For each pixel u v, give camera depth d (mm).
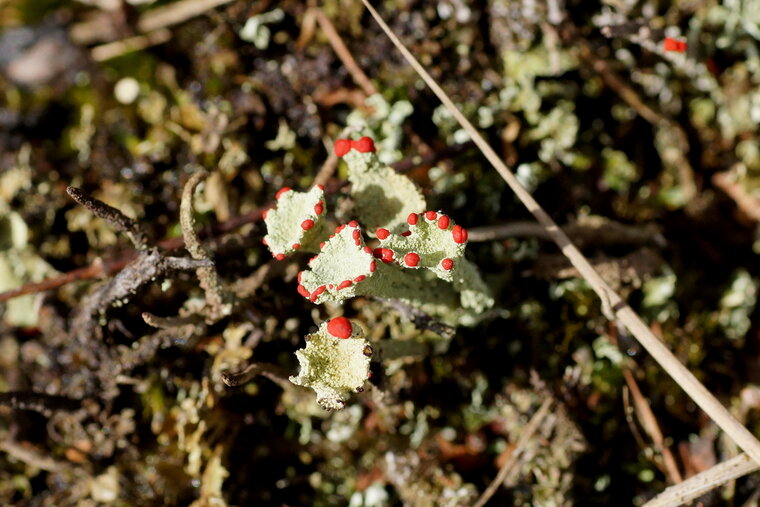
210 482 179
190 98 192
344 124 190
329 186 179
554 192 189
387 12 190
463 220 187
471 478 182
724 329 190
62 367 185
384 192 168
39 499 185
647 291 186
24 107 198
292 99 190
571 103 190
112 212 166
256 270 180
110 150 193
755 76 192
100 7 198
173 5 195
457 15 189
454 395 184
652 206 192
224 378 163
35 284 179
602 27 187
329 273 156
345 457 184
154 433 182
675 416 184
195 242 168
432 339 180
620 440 184
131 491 181
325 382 157
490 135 188
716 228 193
